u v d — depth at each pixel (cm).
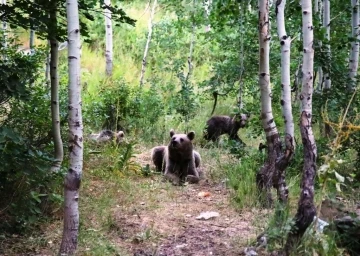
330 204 627
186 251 594
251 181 806
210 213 720
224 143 1146
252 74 1342
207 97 1636
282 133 973
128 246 606
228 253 587
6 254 561
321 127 1008
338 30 1254
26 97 610
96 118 1170
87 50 2064
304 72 639
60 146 700
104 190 791
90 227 644
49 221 657
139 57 2033
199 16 1590
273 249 540
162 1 1864
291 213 662
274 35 1288
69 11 505
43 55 820
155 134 1255
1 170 574
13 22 644
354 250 546
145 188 836
